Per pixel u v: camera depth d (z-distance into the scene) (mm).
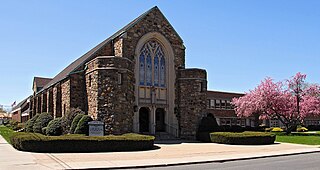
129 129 28172
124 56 30953
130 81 29062
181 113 33219
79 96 30453
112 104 27031
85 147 21141
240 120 62156
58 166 15117
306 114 48719
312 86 50156
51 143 20594
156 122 33875
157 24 33594
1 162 16250
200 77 33406
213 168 15102
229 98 61312
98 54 32094
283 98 46188
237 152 22547
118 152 21375
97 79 27500
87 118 25719
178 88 33938
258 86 47688
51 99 36656
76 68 30781
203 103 33250
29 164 15648
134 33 31953
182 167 15617
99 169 14758
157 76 33562
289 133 46406
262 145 28406
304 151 23641
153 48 33562
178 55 34625
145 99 32312
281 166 15727
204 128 31797
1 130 49188
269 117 49406
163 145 26766
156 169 14922
